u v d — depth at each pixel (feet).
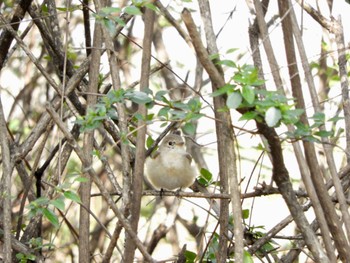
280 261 29.09
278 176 21.18
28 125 41.98
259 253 29.22
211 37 22.84
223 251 25.98
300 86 23.21
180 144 32.96
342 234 22.74
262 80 19.66
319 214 22.16
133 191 22.76
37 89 44.34
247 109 19.86
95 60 26.12
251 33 28.19
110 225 45.47
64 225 42.29
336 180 23.47
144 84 23.65
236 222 20.70
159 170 32.71
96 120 22.07
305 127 20.98
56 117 21.72
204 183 30.96
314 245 21.25
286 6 23.70
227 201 25.82
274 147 20.42
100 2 25.21
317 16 29.55
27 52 25.54
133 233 21.57
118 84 24.54
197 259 26.84
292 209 21.39
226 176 25.45
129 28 45.62
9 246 23.94
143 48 23.75
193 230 44.34
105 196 21.50
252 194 24.84
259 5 23.67
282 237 27.71
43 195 29.71
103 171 42.65
